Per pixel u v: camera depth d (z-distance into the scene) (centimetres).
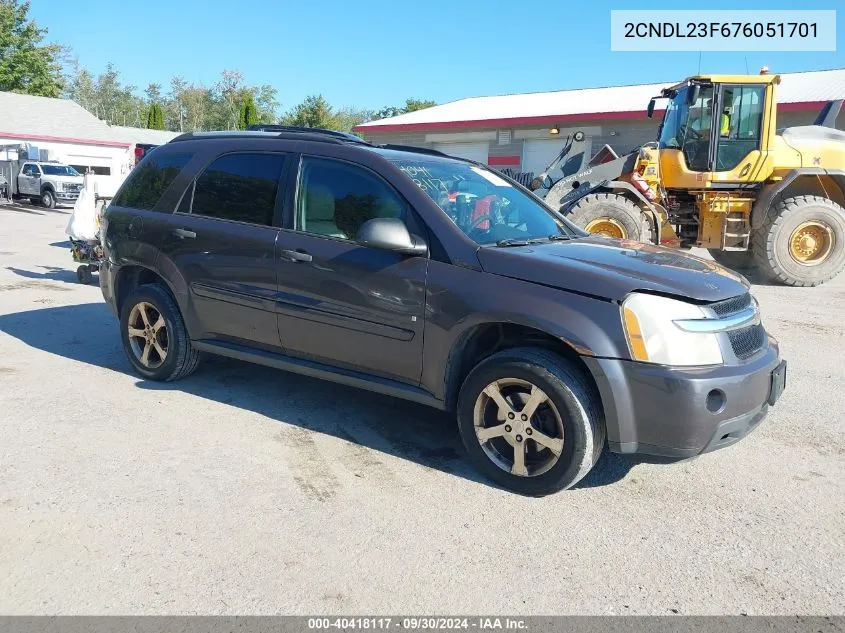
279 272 427
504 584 282
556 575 289
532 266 355
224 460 387
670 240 1116
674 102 1137
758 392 343
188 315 480
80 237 930
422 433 437
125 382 516
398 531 319
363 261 396
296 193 435
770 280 1132
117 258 517
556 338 355
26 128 3950
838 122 1764
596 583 284
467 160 489
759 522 337
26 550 292
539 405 349
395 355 391
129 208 518
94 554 291
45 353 589
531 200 484
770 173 1088
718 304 342
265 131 494
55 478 357
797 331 759
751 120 1081
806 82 2069
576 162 1223
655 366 324
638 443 334
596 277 342
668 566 298
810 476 390
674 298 332
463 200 414
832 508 353
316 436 426
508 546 310
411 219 390
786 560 304
